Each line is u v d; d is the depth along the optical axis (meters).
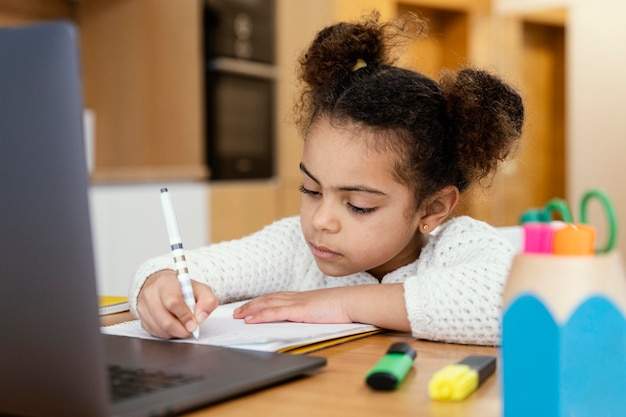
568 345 0.58
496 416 0.67
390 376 0.74
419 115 1.14
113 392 0.69
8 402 0.65
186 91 3.71
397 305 1.02
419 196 1.16
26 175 0.60
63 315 0.61
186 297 0.94
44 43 0.58
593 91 5.09
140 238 3.34
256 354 0.83
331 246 1.13
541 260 0.60
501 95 1.20
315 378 0.80
